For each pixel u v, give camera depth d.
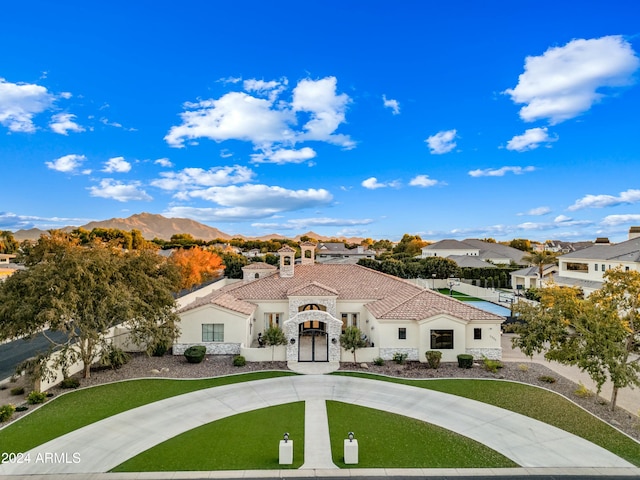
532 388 26.09
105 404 23.36
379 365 30.75
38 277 24.70
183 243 166.25
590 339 21.42
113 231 108.81
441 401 24.02
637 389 25.94
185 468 16.66
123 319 27.55
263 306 37.47
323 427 20.55
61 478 15.85
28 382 26.83
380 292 38.72
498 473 16.44
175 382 27.09
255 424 20.86
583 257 54.78
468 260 95.00
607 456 17.78
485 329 32.28
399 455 17.80
